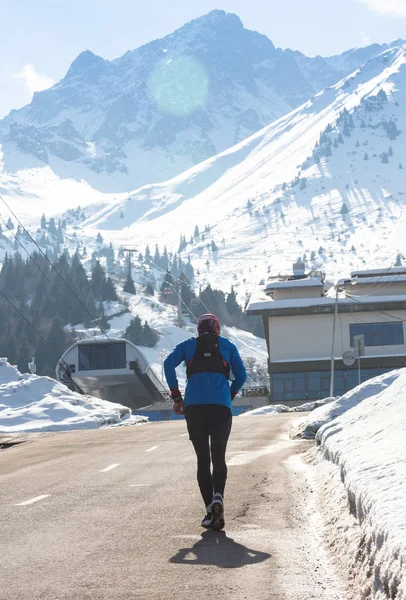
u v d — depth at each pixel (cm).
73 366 11056
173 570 680
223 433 889
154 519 926
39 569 693
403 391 1261
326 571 666
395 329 8450
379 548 572
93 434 2680
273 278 10206
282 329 8631
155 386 11706
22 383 3884
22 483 1315
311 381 8481
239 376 917
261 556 729
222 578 651
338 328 8544
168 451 1795
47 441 2447
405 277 8794
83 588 624
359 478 759
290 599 584
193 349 918
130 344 11044
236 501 1051
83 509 1012
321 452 1426
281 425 2661
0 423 3472
